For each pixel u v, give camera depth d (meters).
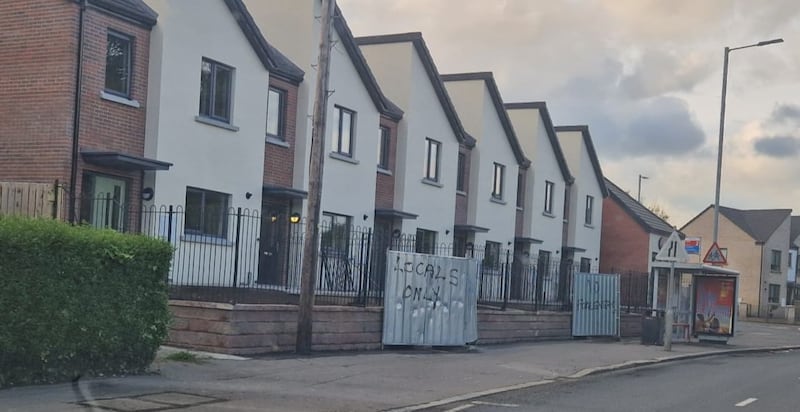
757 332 38.22
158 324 12.12
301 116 23.06
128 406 9.86
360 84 25.33
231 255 20.31
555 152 39.22
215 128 19.84
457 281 18.89
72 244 10.77
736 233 72.00
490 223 33.59
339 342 16.48
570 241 41.34
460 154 32.44
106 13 17.45
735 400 13.51
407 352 17.56
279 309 15.18
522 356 18.50
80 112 16.89
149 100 18.34
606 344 23.69
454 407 11.66
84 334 11.02
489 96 33.47
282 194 22.09
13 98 17.16
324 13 15.55
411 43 28.27
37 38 17.03
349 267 20.67
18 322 10.20
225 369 13.02
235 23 20.38
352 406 10.99
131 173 18.00
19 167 16.98
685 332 26.36
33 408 9.38
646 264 45.72
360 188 25.39
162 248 12.11
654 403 12.80
